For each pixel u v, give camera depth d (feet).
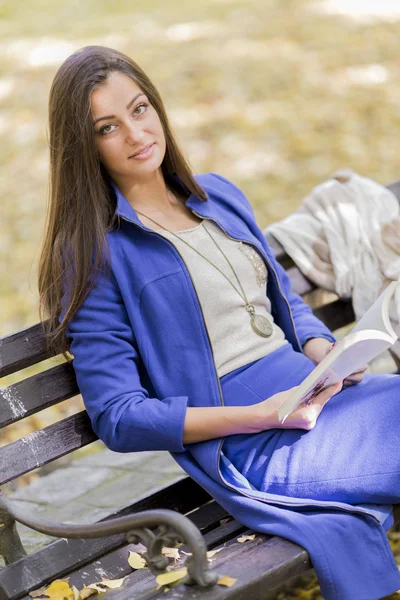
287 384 14.25
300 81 44.50
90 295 13.99
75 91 13.97
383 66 46.16
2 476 13.55
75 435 14.33
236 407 13.57
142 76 14.61
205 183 16.22
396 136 40.27
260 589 11.60
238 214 15.85
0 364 13.94
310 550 12.17
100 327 13.91
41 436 14.05
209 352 14.15
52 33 50.80
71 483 19.57
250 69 45.50
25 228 34.88
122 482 19.44
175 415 13.43
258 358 14.56
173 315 14.17
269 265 15.40
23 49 48.83
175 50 47.80
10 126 41.50
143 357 14.10
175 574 11.53
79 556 13.69
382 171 37.93
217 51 47.57
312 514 13.02
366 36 49.24
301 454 13.53
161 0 55.77
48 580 13.30
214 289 14.44
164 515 11.24
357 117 41.63
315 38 49.06
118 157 14.37
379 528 12.88
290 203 35.99
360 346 12.36
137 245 14.35
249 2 54.39
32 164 38.78
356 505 13.23
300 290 17.80
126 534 11.75
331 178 19.44
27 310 30.04
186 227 15.19
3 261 32.99
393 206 18.62
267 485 13.58
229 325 14.47
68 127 14.06
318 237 18.21
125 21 52.19
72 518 18.01
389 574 12.63
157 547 11.50
